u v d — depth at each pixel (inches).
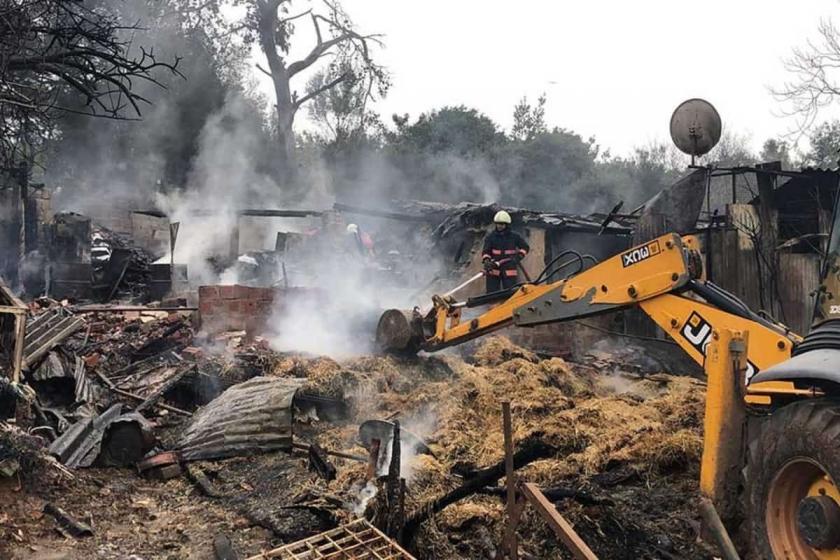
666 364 387.9
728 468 134.9
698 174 432.1
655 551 159.0
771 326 160.7
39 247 634.8
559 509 174.1
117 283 587.2
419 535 160.7
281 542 169.5
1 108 288.4
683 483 199.6
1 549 155.7
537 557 156.4
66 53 311.0
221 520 183.0
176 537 173.2
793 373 118.5
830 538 107.7
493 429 240.5
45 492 185.9
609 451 215.6
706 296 177.9
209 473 214.1
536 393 270.4
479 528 165.3
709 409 137.6
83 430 222.8
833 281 129.9
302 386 254.7
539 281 245.6
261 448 227.8
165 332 331.6
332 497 181.3
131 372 303.3
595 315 211.3
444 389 272.8
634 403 286.7
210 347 322.7
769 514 121.0
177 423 260.7
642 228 438.0
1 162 372.8
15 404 221.3
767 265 430.3
